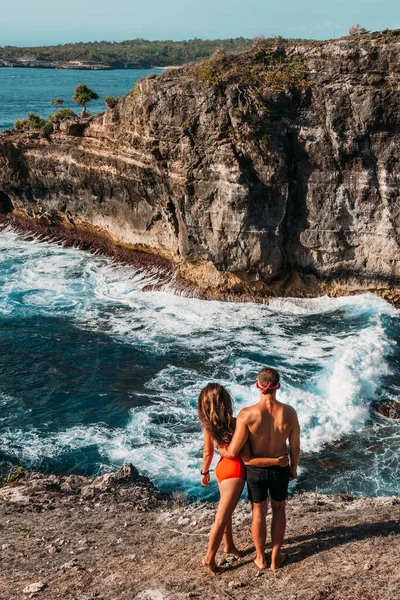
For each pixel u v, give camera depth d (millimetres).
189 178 25047
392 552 5750
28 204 35469
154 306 25266
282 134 23891
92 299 25969
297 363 19406
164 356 20219
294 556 6020
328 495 10477
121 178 29109
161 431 15500
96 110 85438
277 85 23594
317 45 23547
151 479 13234
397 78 22250
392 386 18000
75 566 7051
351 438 15242
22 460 13953
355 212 24047
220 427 5449
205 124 24297
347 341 21109
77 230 34062
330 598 5090
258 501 5535
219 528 5688
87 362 19734
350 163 23562
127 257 31062
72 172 31922
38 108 89562
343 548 6023
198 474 13453
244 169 23984
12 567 7387
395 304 24672
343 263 24875
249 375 18703
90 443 14812
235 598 5363
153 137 26250
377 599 4973
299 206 24750
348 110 23016
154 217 28609
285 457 5410
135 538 8156
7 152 34094
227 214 24484
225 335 22062
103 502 10773
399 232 23609
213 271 26266
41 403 16953
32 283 27688
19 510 10258
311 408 16312
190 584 5840
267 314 24250
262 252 24641
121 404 16859
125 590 6035
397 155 22859
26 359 19875
